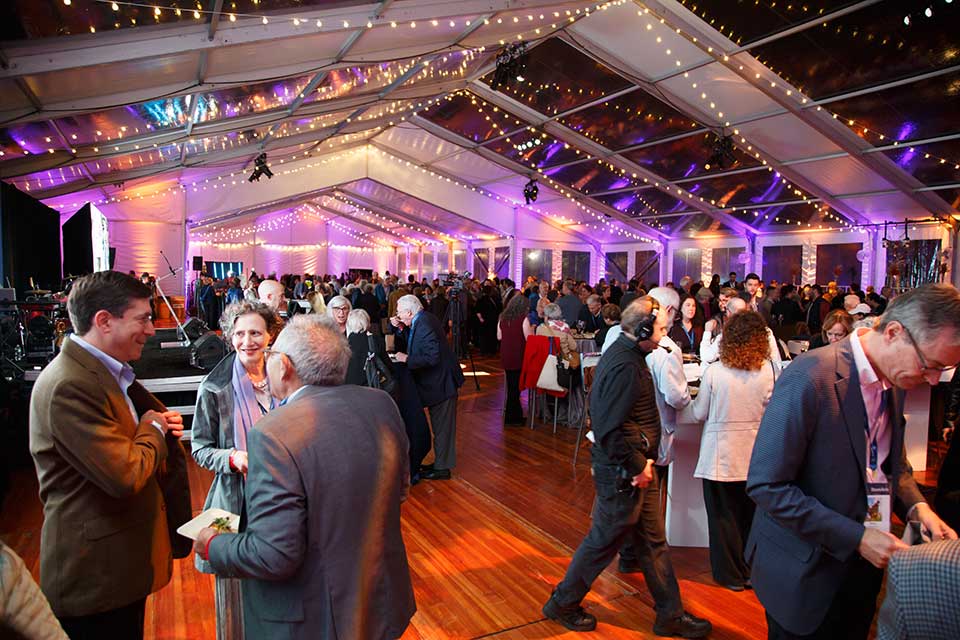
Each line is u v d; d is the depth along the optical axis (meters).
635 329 2.72
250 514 1.47
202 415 2.26
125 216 15.50
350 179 18.27
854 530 1.49
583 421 5.60
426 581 3.39
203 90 6.56
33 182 9.12
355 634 1.47
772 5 7.66
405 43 7.14
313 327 1.69
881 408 1.69
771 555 1.74
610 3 8.48
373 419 1.63
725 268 16.69
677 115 11.21
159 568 1.79
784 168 11.94
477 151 15.82
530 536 4.01
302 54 6.32
